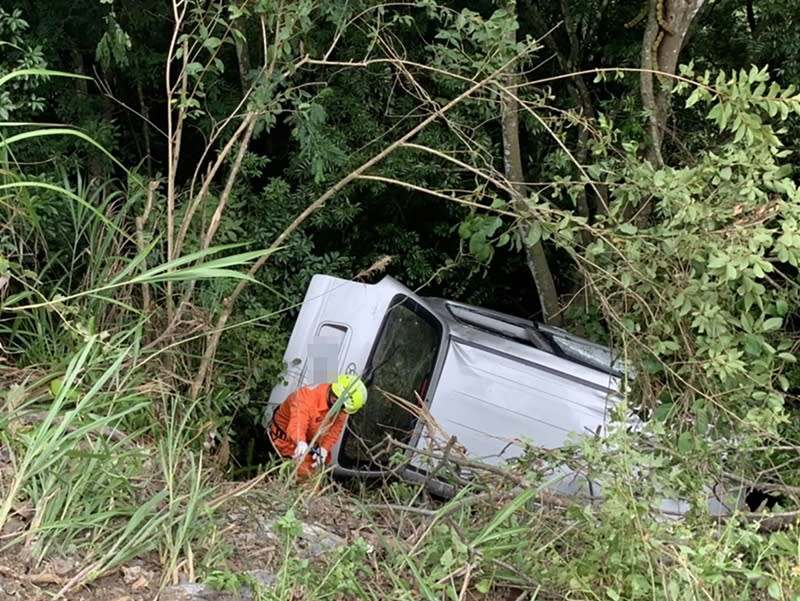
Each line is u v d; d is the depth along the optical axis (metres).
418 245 8.85
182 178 8.21
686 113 6.49
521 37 8.66
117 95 7.89
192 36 4.50
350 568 2.88
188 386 4.48
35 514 2.65
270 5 4.43
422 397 5.25
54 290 4.14
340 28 4.68
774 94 3.33
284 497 3.52
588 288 3.88
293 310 7.43
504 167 7.54
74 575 2.50
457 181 7.66
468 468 3.86
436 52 4.93
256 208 7.46
